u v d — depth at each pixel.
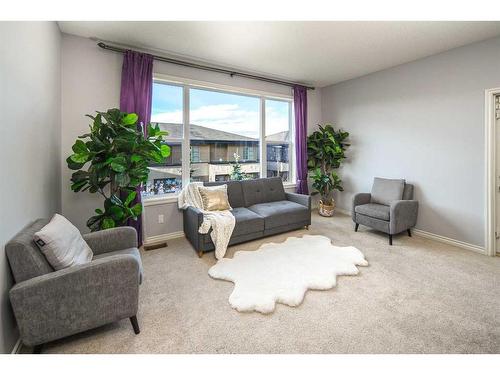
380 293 2.10
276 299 1.99
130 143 2.38
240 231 3.10
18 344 1.47
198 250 2.88
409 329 1.67
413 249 3.07
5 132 1.35
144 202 3.28
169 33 2.74
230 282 2.31
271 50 3.20
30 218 1.72
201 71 3.67
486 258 2.82
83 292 1.44
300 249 3.02
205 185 3.60
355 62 3.64
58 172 2.62
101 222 2.48
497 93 2.81
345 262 2.65
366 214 3.53
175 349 1.51
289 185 4.83
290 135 4.96
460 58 3.09
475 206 3.03
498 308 1.89
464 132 3.09
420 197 3.58
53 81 2.39
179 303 1.99
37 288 1.33
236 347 1.53
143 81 3.08
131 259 1.58
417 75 3.54
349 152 4.65
